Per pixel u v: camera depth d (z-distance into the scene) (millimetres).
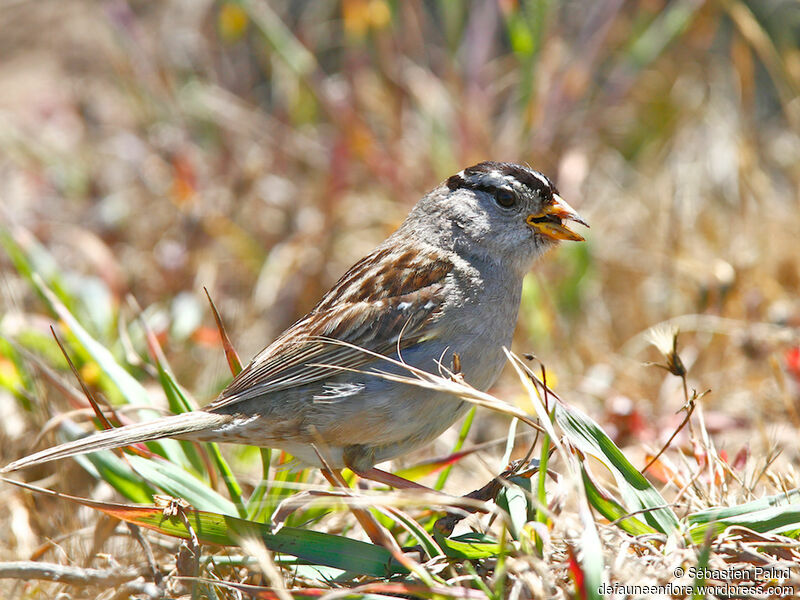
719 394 9664
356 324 7051
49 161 13219
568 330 10797
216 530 6270
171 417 6754
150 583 6125
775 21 14133
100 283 10719
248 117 13250
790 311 10133
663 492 7383
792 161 12758
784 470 7504
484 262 7375
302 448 7078
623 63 13164
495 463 8758
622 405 8578
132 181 12820
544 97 12586
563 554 6008
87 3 16547
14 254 8969
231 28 12836
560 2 14336
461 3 14484
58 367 9047
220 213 11891
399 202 12094
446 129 12562
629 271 11359
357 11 12844
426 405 6879
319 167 12477
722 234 11664
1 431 8727
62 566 6051
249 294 11562
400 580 6145
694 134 13234
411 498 5562
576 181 12031
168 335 10109
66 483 7734
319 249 11547
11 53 15992
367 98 12891
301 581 6426
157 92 13688
